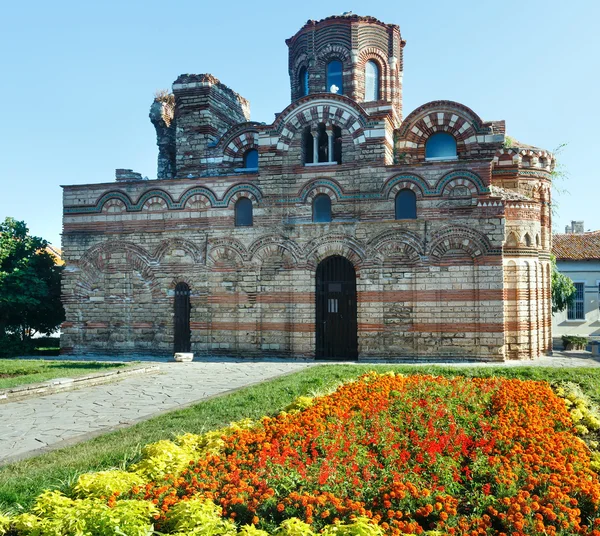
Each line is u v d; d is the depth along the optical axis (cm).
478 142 2762
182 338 2852
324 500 727
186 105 3209
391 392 1436
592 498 788
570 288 3769
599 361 2545
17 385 1697
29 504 775
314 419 1099
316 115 2734
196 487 773
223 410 1391
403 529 691
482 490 811
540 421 1170
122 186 2947
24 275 3170
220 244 2805
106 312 2938
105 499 739
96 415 1436
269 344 2714
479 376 1922
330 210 2716
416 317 2545
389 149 2762
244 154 3134
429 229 2558
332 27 3209
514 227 2656
